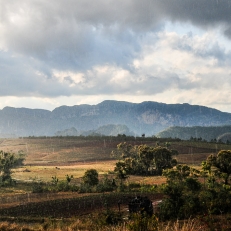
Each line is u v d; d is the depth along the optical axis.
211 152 173.75
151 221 11.08
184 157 158.75
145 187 72.00
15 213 44.66
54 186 88.12
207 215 19.41
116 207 45.62
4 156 115.25
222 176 69.06
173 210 23.86
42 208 48.03
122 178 85.44
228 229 13.83
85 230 16.06
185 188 47.81
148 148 125.69
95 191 75.50
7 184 95.06
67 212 43.88
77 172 130.12
